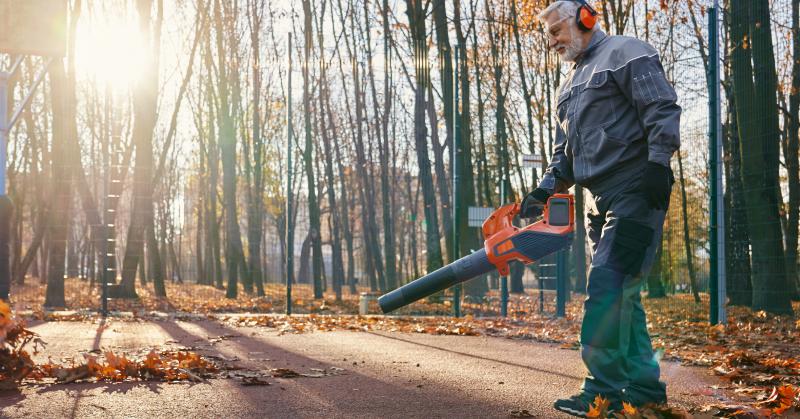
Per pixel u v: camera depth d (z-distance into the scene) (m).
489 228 2.81
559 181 2.99
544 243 2.68
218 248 28.69
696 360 5.53
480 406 3.38
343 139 14.94
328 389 3.88
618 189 2.73
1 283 9.14
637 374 2.90
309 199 18.53
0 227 9.15
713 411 3.23
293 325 9.09
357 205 25.59
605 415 2.56
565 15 2.85
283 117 30.67
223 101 21.16
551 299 14.39
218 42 21.92
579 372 4.70
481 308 11.84
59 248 12.48
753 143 11.73
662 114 2.59
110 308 11.73
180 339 7.03
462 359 5.48
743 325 9.41
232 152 20.25
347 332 8.26
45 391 3.75
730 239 13.95
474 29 21.58
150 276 36.16
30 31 9.08
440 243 12.10
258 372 4.51
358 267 32.91
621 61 2.71
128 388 3.86
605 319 2.64
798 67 16.12
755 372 4.88
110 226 11.99
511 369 4.84
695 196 11.18
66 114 14.74
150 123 15.29
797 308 12.92
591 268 2.71
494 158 28.98
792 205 16.05
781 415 3.26
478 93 22.75
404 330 8.62
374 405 3.39
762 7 11.62
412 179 12.81
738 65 11.86
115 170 11.11
